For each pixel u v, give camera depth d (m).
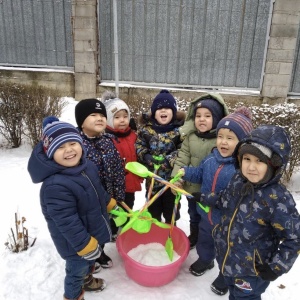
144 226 2.00
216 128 2.03
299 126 3.58
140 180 2.56
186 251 2.07
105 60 7.29
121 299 2.00
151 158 2.35
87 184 1.69
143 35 7.05
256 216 1.49
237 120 1.89
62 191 1.57
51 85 7.45
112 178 2.16
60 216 1.57
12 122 4.59
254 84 7.18
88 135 2.10
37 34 7.35
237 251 1.57
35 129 4.49
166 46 7.09
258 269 1.51
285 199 1.44
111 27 7.04
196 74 7.24
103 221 1.81
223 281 2.00
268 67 6.86
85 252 1.62
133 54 7.20
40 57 7.49
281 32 6.62
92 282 2.03
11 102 4.52
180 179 2.15
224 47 7.01
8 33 7.43
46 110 4.58
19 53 7.53
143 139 2.42
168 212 2.58
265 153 1.39
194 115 2.26
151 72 7.29
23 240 2.34
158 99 2.35
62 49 7.37
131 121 2.57
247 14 6.75
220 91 7.25
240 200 1.55
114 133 2.39
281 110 3.77
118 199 2.22
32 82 7.47
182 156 2.31
